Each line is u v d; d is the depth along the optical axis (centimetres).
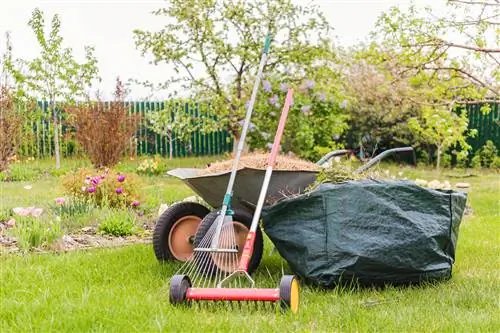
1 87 1315
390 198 442
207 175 468
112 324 343
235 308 382
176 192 972
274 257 545
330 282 433
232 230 448
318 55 1306
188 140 1667
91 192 768
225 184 472
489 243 610
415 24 666
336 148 1373
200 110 1345
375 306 396
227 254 459
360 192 439
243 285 445
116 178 809
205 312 372
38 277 443
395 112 1475
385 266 432
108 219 663
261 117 1315
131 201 802
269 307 386
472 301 403
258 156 504
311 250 438
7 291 407
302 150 1343
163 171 1338
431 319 362
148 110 1722
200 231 455
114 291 411
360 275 434
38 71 1493
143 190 934
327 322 361
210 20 1270
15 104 1487
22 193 942
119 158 1311
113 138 1291
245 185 469
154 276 462
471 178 1332
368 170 530
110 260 510
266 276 475
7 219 693
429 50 734
